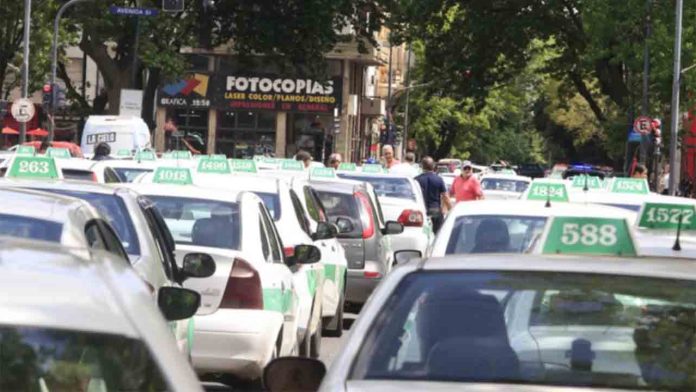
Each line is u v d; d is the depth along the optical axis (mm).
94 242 13773
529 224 18875
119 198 16734
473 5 96062
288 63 92812
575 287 9820
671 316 9523
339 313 29438
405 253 20609
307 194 29391
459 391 8703
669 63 85562
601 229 11422
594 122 141000
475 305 9656
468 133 169250
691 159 101938
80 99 98938
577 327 9523
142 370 6277
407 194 44969
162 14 82812
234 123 125125
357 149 136625
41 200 13766
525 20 95125
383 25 94375
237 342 18156
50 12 89562
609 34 86250
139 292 6809
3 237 7602
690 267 10203
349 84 127500
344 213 33062
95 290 6551
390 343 9367
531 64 153500
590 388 8992
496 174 70812
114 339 6301
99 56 87188
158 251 16812
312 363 9805
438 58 99188
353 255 32781
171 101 124375
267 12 89250
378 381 8961
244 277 18422
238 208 19656
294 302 21000
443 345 9320
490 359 9258
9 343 6168
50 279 6559
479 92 98812
